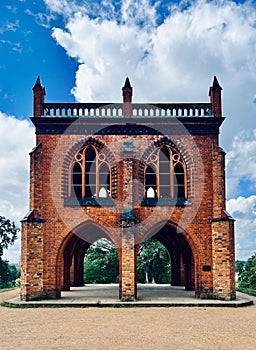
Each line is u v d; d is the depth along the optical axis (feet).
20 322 67.41
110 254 199.21
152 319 69.87
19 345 50.85
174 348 49.19
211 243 95.86
